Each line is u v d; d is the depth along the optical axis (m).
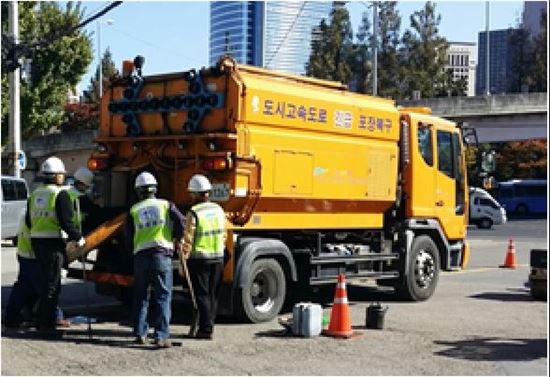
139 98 10.80
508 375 7.85
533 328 10.48
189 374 7.56
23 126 32.22
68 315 10.70
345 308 9.53
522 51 90.62
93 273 10.31
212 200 9.91
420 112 13.36
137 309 8.78
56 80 32.44
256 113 9.98
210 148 9.88
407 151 12.66
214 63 10.02
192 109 10.16
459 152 14.00
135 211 8.81
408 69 79.69
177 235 8.91
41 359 7.88
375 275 12.13
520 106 47.34
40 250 9.16
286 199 10.41
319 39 73.94
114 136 11.10
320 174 10.91
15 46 19.19
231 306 9.89
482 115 47.19
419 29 81.31
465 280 16.47
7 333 9.10
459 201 14.05
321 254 11.32
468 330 10.24
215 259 9.19
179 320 10.48
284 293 10.61
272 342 9.09
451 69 89.12
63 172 9.49
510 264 19.67
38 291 9.33
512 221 51.12
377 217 12.24
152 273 8.70
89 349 8.40
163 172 10.48
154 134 10.61
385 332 9.93
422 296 12.98
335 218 11.46
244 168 9.88
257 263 10.15
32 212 9.23
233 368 7.84
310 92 10.81
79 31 32.38
